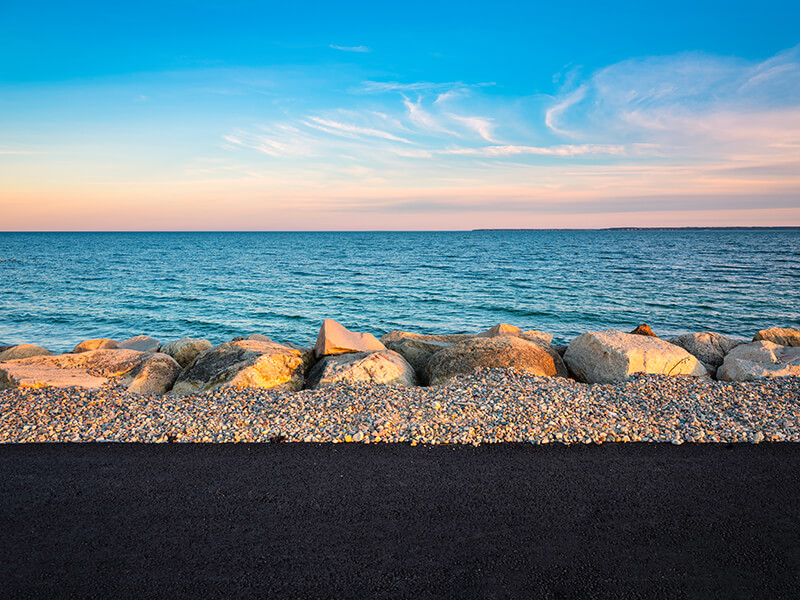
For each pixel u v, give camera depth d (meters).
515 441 6.16
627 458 5.72
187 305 27.47
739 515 4.57
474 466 5.51
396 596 3.52
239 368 9.04
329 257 70.88
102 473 5.32
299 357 10.38
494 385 8.18
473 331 21.33
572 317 23.94
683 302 27.56
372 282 37.72
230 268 51.16
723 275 40.81
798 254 70.00
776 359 10.03
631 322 22.89
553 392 7.84
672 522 4.45
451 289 33.44
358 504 4.71
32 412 7.02
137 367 10.02
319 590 3.58
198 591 3.56
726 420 6.75
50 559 3.90
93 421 6.71
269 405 7.32
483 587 3.62
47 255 73.81
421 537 4.20
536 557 3.95
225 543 4.11
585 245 112.94
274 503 4.73
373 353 9.88
